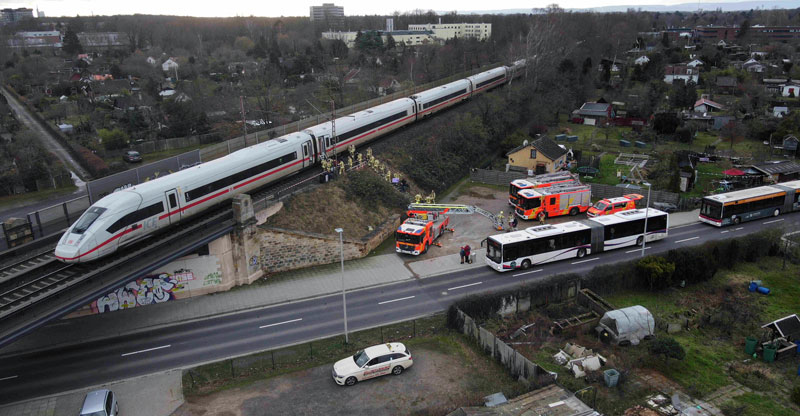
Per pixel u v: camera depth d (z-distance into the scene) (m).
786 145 78.19
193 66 161.62
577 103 110.06
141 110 100.75
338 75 118.75
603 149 83.38
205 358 32.34
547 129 93.81
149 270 34.66
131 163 77.56
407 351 31.17
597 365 30.11
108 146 83.19
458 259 46.72
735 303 38.22
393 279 43.12
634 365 30.53
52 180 65.75
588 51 146.12
